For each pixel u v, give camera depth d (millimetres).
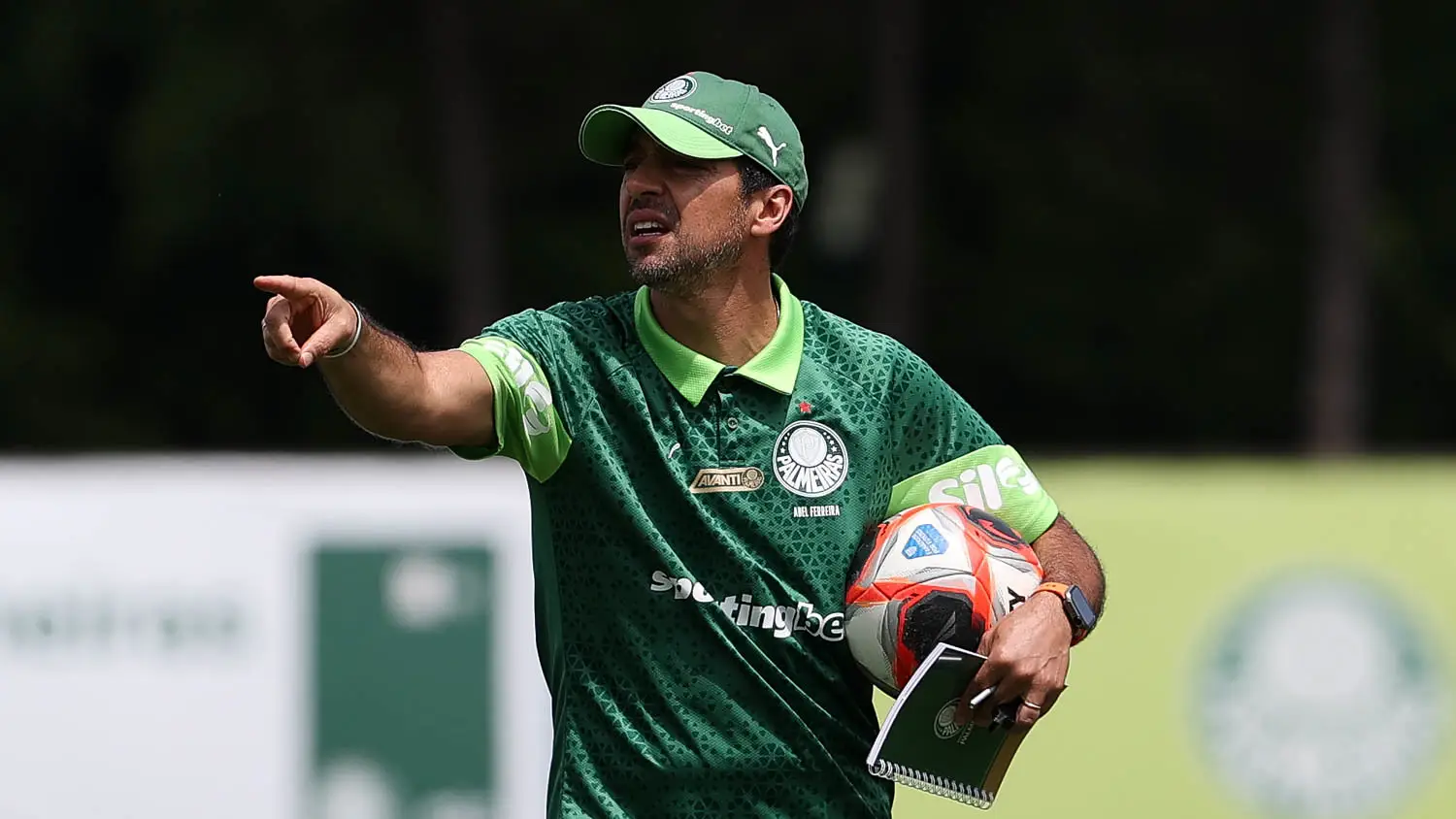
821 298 63812
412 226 61656
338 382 11125
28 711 21109
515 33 60625
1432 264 66375
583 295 63656
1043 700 12039
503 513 21781
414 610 21609
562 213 64562
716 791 12125
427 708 21500
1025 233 66625
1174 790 22438
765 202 12539
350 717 21453
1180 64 64562
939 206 67062
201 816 21203
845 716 12562
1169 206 66125
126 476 21438
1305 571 22656
